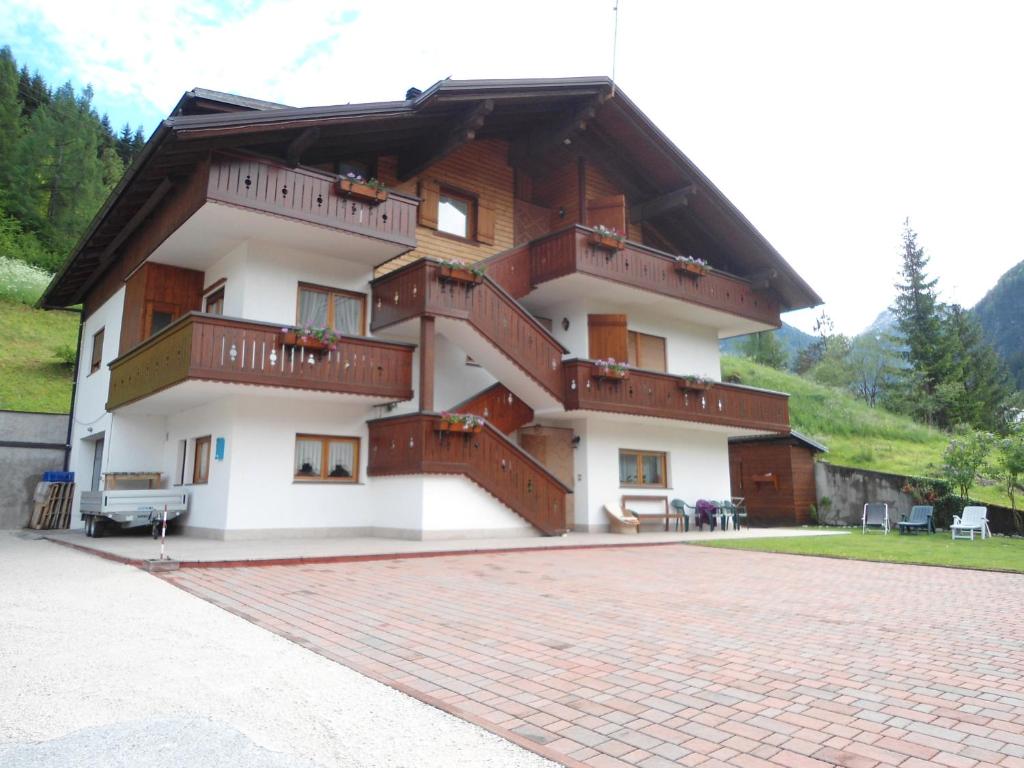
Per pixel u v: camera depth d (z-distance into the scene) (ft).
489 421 49.70
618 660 15.81
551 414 56.18
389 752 10.22
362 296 50.01
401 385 46.09
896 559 37.06
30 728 10.96
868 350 158.20
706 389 62.64
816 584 28.53
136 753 10.00
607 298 61.52
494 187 60.85
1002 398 161.38
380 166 52.80
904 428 98.99
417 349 51.93
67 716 11.52
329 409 46.85
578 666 15.25
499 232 60.49
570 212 62.69
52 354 105.91
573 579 28.81
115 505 43.14
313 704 12.36
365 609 21.29
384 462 45.70
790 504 73.56
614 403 55.06
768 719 11.95
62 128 160.76
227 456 42.80
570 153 63.52
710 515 63.52
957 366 154.71
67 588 24.22
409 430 43.80
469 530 44.60
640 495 61.16
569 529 57.77
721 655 16.42
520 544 41.34
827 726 11.63
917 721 11.91
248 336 40.34
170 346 41.24
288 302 46.32
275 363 41.04
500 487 46.16
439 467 42.98
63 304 69.41
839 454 85.25
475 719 11.65
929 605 23.72
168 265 49.70
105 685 13.23
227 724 11.28
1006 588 27.81
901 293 166.91
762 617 21.20
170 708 12.01
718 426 65.05
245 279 44.65
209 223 42.27
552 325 63.00
